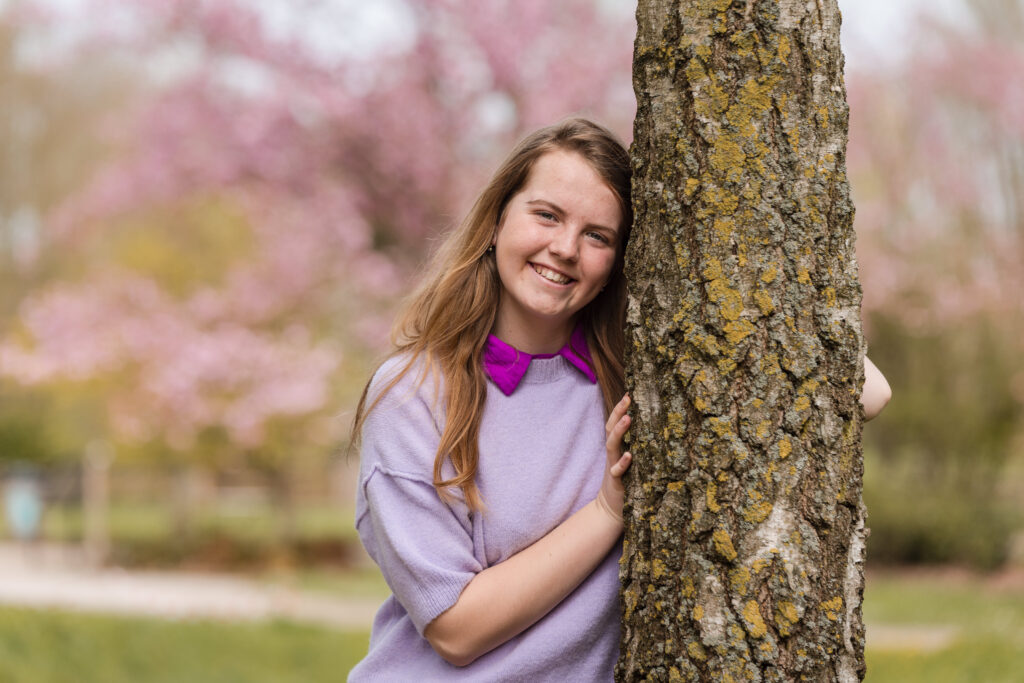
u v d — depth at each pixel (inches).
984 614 366.6
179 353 525.7
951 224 552.7
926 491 557.9
